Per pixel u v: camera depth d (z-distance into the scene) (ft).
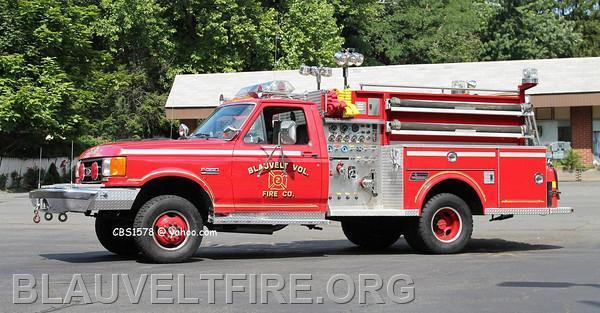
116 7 136.46
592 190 91.40
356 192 37.42
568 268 32.14
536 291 26.30
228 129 34.53
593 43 205.57
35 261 34.58
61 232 51.26
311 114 36.11
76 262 34.09
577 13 212.23
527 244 43.32
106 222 36.37
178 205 33.06
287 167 35.04
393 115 38.14
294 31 148.46
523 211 39.70
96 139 135.44
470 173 38.65
